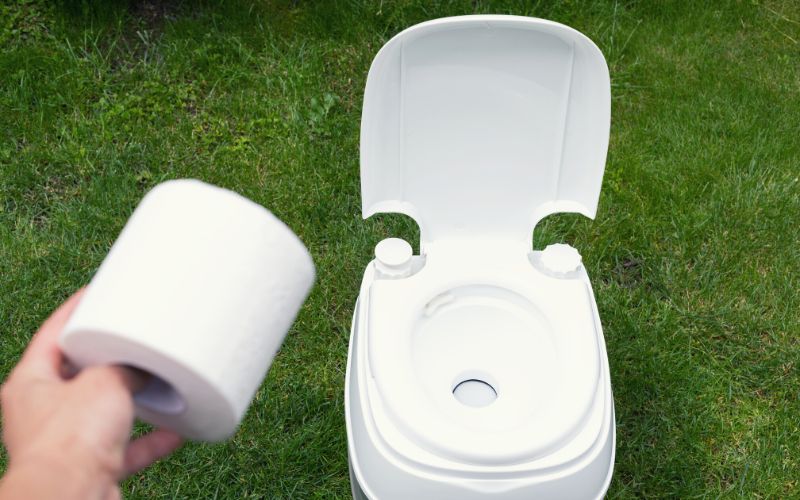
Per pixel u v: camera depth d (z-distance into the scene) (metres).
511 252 1.50
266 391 1.75
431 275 1.44
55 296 1.93
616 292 1.96
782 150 2.26
